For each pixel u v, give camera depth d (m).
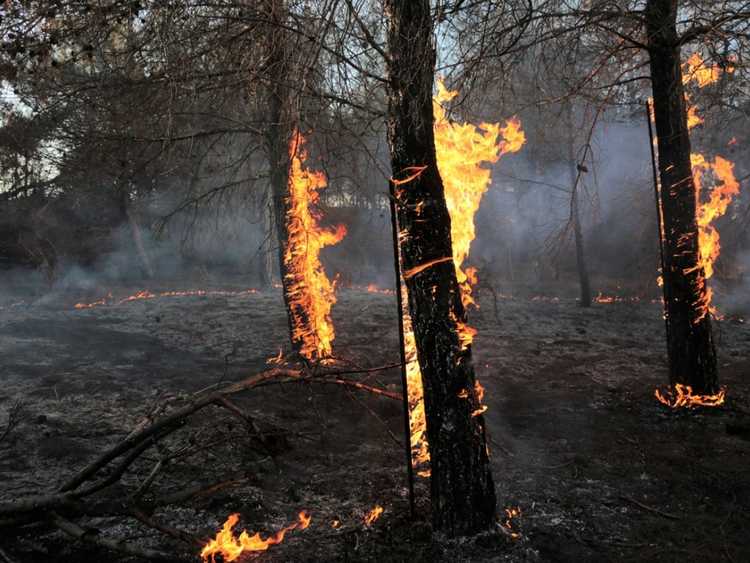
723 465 7.29
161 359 11.29
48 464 6.64
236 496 6.15
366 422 8.54
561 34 7.41
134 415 8.28
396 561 5.13
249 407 8.77
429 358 5.37
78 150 9.73
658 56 9.02
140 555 4.72
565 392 10.25
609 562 5.30
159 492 6.09
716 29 7.95
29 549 5.06
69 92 8.70
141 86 8.26
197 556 5.11
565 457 7.59
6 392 9.02
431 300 5.33
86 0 6.10
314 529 5.67
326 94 5.70
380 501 6.26
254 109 9.77
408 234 5.39
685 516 6.15
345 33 5.12
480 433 5.38
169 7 6.13
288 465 7.01
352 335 13.30
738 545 5.60
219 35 7.24
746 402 9.58
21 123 9.57
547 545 5.52
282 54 6.00
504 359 12.17
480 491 5.32
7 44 6.13
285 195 10.42
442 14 5.31
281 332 13.63
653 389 10.34
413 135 5.31
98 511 4.90
